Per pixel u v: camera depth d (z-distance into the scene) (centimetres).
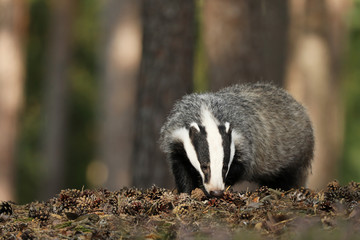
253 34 1580
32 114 3841
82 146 3981
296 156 1099
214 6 1574
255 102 1057
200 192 911
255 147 1026
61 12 3397
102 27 3083
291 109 1099
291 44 2289
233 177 988
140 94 1508
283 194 918
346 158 3161
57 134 3459
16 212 897
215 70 1581
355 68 3127
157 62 1490
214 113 980
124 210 847
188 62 1504
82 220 813
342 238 684
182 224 786
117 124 2827
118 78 2833
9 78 2838
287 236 719
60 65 3431
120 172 2819
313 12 2241
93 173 4075
